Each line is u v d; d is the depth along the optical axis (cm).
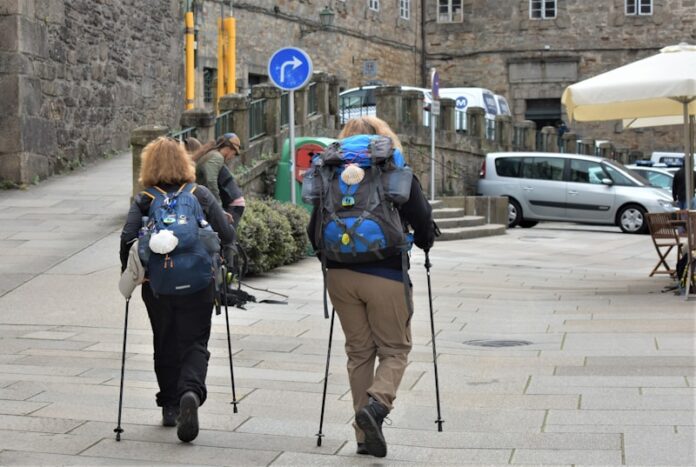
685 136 1363
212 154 1121
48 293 1226
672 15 4616
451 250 2009
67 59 2195
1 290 1242
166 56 2852
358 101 3003
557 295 1323
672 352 888
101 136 2397
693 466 563
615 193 2638
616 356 878
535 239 2350
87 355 909
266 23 3525
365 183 595
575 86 1312
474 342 973
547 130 3769
